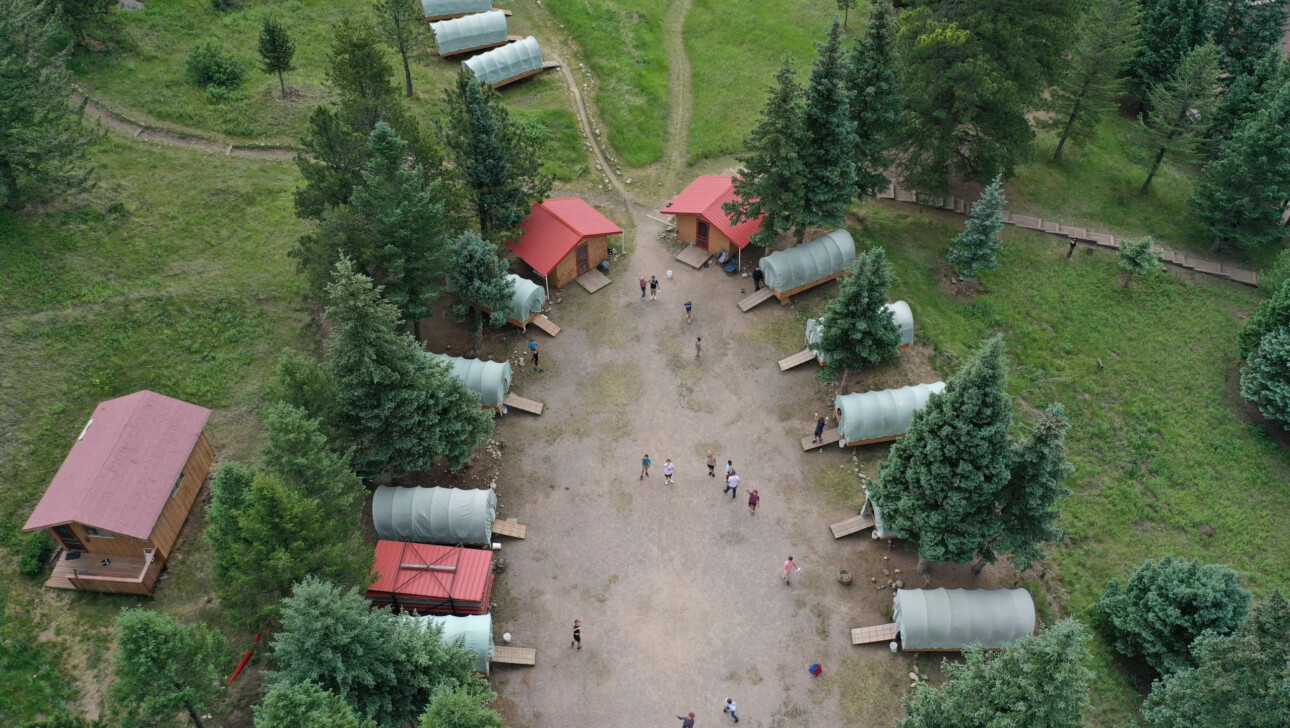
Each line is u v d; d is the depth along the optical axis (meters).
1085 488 54.47
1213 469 55.97
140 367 49.97
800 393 55.84
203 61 68.75
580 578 46.66
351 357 42.78
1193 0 83.31
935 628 42.62
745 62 81.94
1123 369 61.50
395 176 48.66
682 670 43.31
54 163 55.50
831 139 56.88
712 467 50.69
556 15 85.06
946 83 63.31
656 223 67.50
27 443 45.12
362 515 47.84
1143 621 44.16
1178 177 79.69
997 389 39.66
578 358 57.50
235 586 35.88
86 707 37.88
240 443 48.19
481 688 37.53
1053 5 63.03
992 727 32.94
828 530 49.16
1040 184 76.88
